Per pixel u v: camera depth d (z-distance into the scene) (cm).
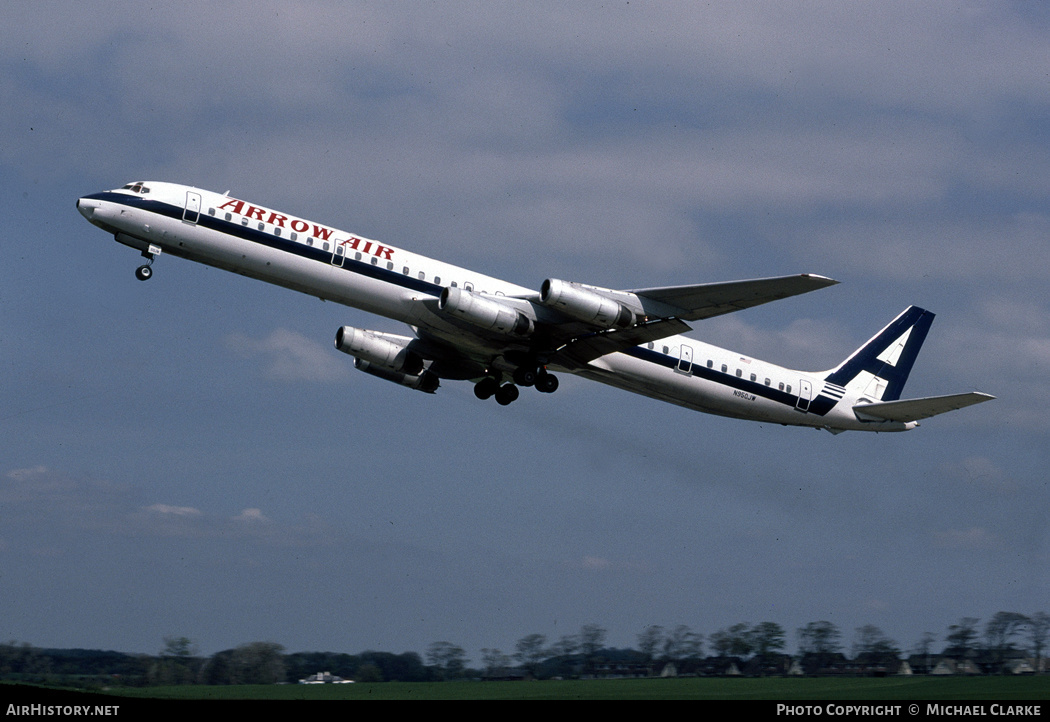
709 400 13975
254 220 11712
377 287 12069
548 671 10069
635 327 12150
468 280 12656
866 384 15438
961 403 14375
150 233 11356
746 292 11356
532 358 12838
